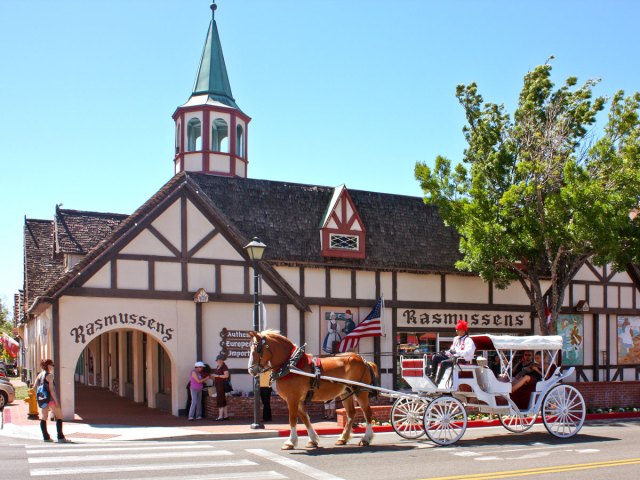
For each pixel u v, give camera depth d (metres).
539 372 14.89
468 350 13.82
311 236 22.91
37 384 14.80
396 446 13.25
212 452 12.61
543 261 25.38
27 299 24.94
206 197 20.73
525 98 24.14
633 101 21.91
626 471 10.51
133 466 10.91
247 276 21.06
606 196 20.69
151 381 22.52
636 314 29.00
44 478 9.81
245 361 20.67
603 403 21.62
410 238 24.81
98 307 18.78
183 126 27.23
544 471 10.46
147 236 19.64
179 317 19.88
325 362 13.45
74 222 24.83
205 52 29.20
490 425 17.56
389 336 23.61
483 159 23.59
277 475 10.12
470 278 25.50
